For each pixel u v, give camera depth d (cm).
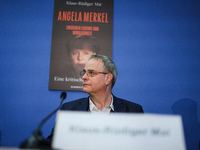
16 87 206
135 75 209
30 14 217
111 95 157
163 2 218
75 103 156
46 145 76
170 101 205
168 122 72
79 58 210
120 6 217
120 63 211
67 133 71
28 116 202
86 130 71
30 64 210
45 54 212
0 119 200
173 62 211
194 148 196
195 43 213
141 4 217
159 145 70
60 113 73
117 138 70
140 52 213
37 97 205
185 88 206
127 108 152
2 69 208
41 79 208
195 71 209
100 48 211
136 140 70
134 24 216
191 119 201
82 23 214
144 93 206
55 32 213
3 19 215
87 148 69
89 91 146
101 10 216
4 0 217
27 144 70
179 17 216
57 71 207
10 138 198
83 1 217
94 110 148
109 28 214
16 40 213
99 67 148
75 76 207
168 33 215
